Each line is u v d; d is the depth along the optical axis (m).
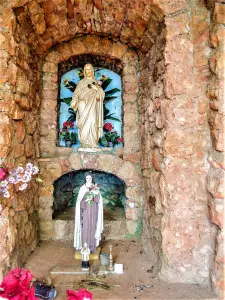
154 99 2.87
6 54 2.35
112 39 3.57
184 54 2.48
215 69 2.29
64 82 3.91
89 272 2.66
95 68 3.95
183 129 2.47
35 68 3.26
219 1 2.29
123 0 2.66
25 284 1.47
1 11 2.35
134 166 3.55
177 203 2.46
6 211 2.33
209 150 2.42
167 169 2.47
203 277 2.42
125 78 3.63
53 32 3.18
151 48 3.05
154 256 2.82
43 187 3.48
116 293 2.29
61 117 3.88
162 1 2.44
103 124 3.80
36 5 2.60
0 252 2.27
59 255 3.05
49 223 3.48
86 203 2.94
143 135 3.38
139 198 3.53
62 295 2.26
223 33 2.26
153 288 2.37
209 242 2.41
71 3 2.78
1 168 2.17
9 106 2.38
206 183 2.42
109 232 3.53
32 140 3.19
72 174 3.98
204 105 2.45
